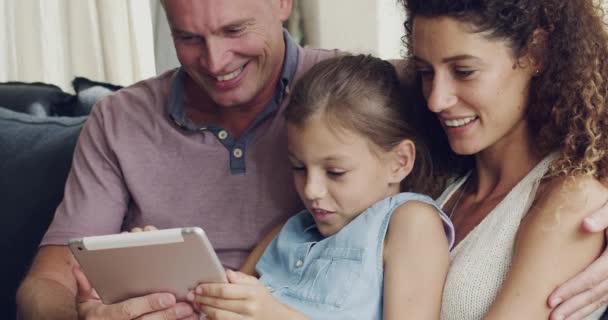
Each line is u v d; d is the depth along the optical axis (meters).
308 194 1.48
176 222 1.70
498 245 1.39
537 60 1.40
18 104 2.25
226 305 1.28
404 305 1.40
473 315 1.38
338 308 1.41
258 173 1.68
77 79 2.31
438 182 1.62
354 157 1.47
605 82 1.41
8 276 1.94
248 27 1.60
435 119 1.60
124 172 1.73
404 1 1.49
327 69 1.53
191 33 1.59
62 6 2.99
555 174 1.37
